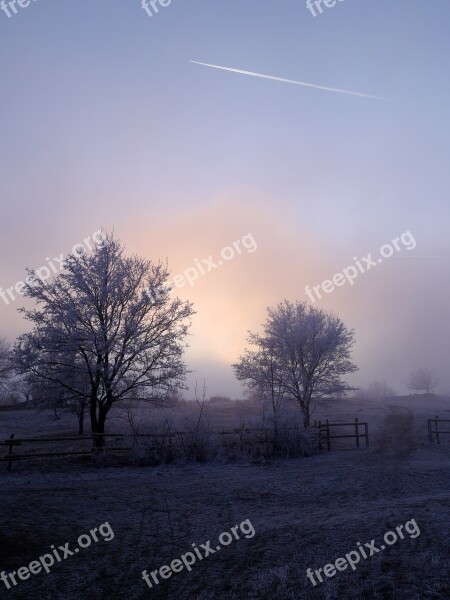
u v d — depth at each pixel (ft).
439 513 32.89
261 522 36.91
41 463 65.46
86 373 79.87
